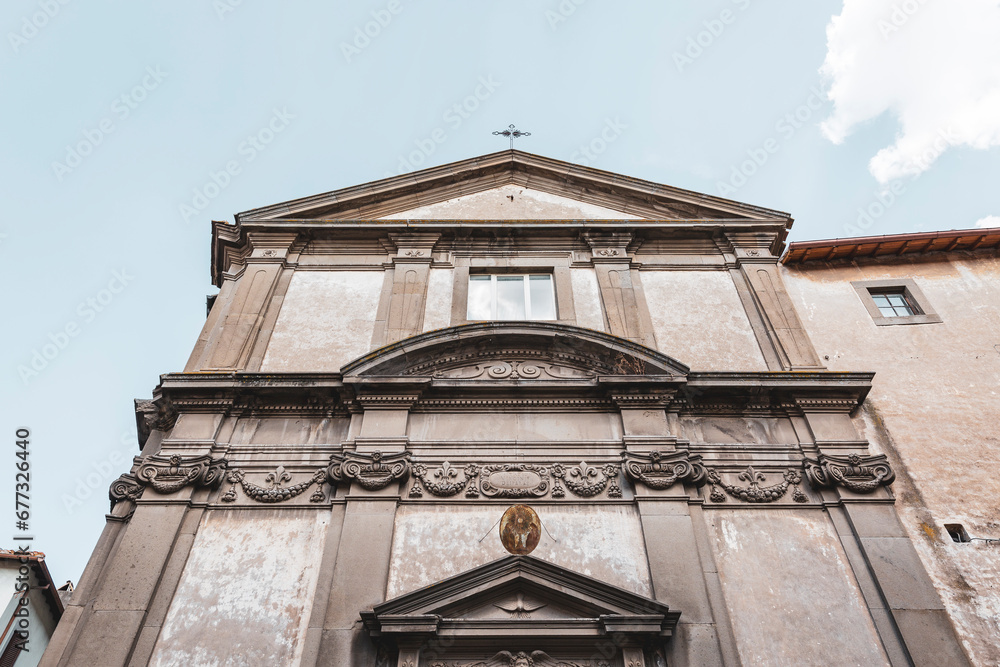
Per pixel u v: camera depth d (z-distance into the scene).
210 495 9.24
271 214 13.01
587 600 8.02
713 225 12.76
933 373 11.26
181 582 8.43
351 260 12.56
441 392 10.18
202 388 9.98
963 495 9.58
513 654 7.82
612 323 11.35
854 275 12.98
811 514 9.13
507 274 12.46
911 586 8.32
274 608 8.26
